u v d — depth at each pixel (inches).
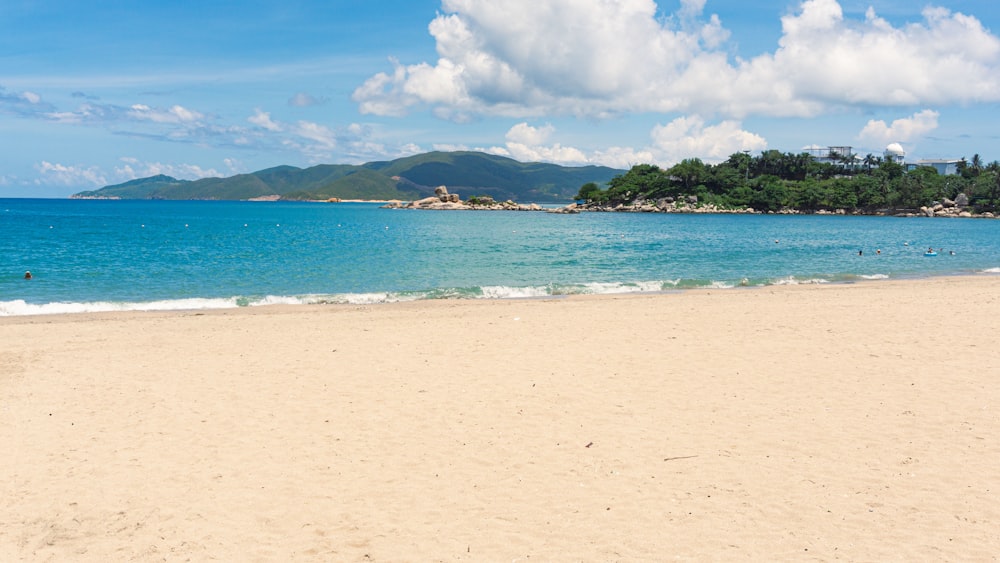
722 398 429.7
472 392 447.2
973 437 355.6
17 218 4419.3
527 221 5221.5
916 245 2497.5
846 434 363.3
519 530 263.7
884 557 238.7
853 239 2930.6
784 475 311.3
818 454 335.9
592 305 868.0
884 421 382.9
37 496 294.8
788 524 265.0
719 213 7652.6
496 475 316.5
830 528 261.0
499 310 825.5
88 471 321.4
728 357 541.3
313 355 558.9
